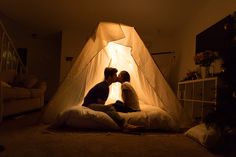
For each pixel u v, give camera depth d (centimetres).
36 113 448
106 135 252
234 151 209
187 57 552
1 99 284
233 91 237
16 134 238
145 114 292
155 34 672
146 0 482
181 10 509
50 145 198
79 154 175
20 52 762
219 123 230
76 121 275
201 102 361
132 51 328
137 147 205
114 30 327
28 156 164
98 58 379
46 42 781
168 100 320
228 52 245
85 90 359
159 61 670
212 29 403
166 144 222
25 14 580
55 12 559
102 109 288
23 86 459
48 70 777
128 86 308
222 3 394
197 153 196
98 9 530
